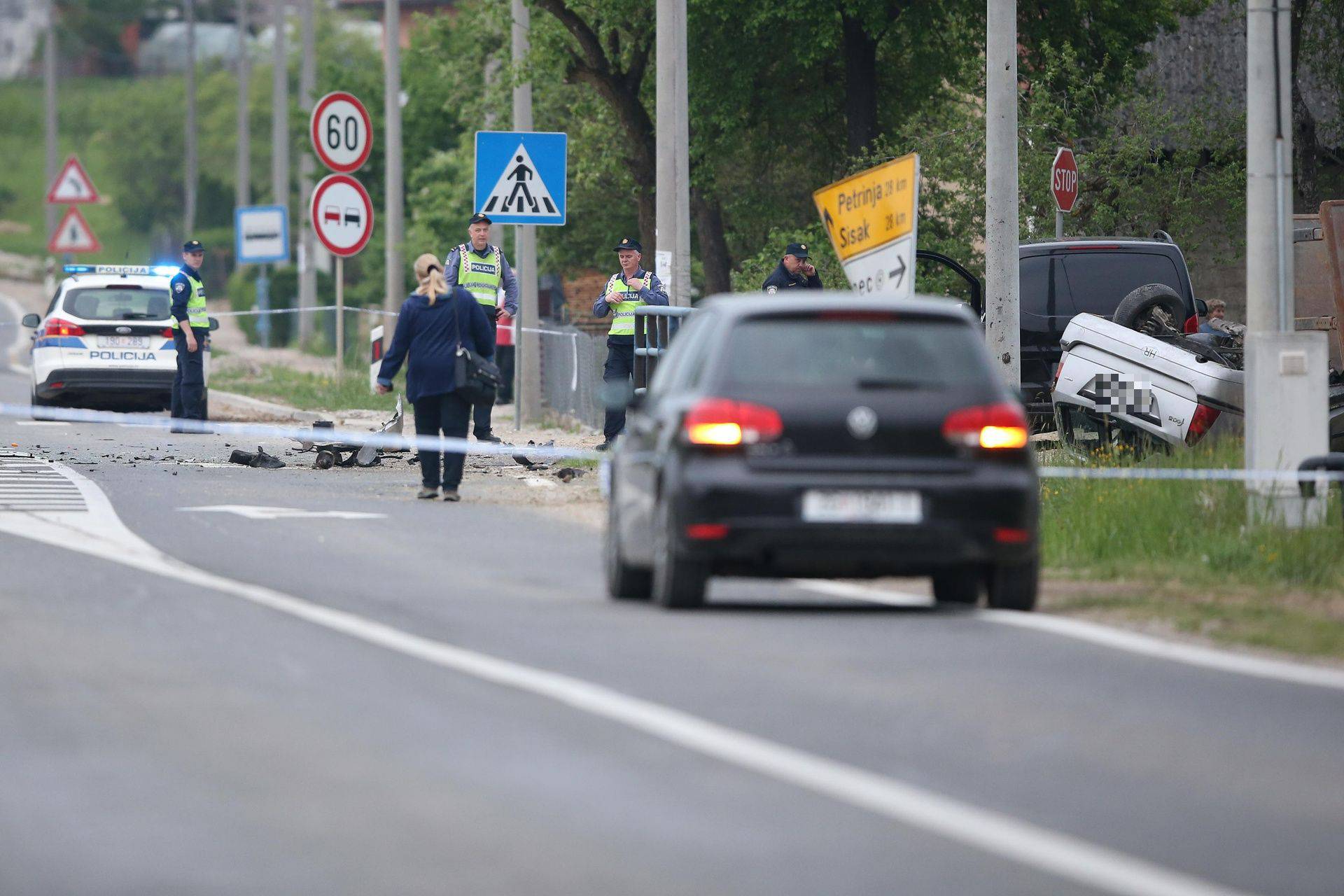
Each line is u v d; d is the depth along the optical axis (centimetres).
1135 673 3036
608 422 6912
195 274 8175
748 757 2427
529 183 7588
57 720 2636
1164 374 6084
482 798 2234
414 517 5250
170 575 4028
